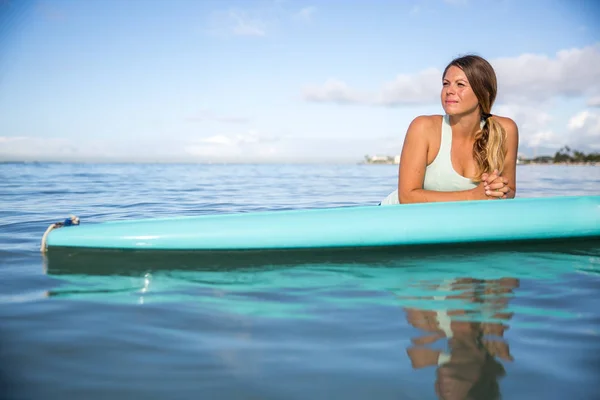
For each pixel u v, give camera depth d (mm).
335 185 9305
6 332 1405
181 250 2404
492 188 2607
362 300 1712
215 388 1081
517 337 1363
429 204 2611
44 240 2439
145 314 1562
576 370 1165
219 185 9008
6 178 11148
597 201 2742
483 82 2592
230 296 1765
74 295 1776
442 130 2771
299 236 2441
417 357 1234
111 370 1165
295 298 1737
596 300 1709
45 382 1106
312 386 1090
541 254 2496
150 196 6125
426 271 2145
